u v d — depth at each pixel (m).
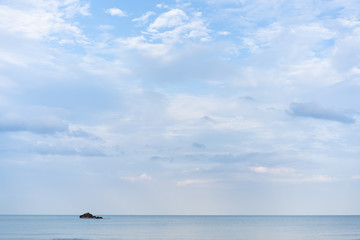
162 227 182.62
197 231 148.12
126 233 133.38
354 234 131.00
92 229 160.38
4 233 130.88
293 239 110.00
